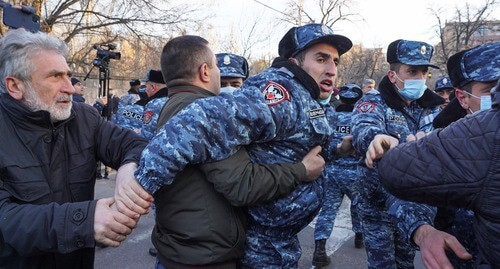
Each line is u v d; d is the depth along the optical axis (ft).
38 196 4.87
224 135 4.73
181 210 5.07
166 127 4.72
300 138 5.45
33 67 4.77
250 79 5.67
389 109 8.64
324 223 13.16
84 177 5.47
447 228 6.09
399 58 8.53
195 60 5.75
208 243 5.08
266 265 5.58
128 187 4.62
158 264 5.52
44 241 4.29
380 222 8.95
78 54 51.80
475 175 3.79
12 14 7.96
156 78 16.16
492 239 3.79
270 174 5.11
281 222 5.44
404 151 4.41
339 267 13.25
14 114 4.84
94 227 4.34
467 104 6.33
